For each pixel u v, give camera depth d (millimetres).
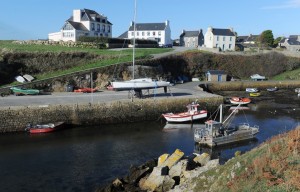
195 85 57219
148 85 42031
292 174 12625
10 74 47406
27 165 24328
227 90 61875
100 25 85500
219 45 95750
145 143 30125
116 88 41031
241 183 13781
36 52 51906
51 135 32188
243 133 30875
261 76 71688
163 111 40094
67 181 21641
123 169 23781
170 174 20125
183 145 29641
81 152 27375
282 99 53500
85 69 50969
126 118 38094
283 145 15203
